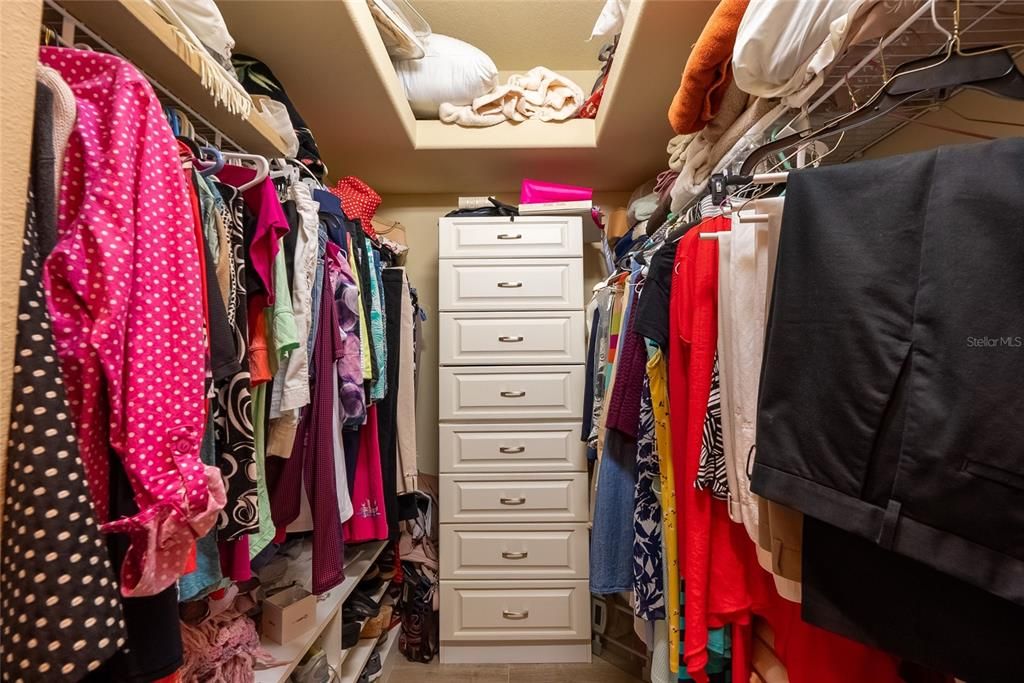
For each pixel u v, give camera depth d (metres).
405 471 1.52
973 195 0.41
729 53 0.85
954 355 0.40
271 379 0.77
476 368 1.73
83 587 0.34
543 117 1.76
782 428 0.52
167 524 0.43
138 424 0.42
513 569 1.68
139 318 0.43
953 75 0.55
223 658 0.82
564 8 1.73
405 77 1.62
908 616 0.44
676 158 1.33
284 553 1.22
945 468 0.39
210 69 0.73
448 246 1.76
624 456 1.25
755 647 0.81
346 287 1.07
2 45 0.32
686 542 0.79
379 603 1.59
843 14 0.62
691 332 0.84
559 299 1.74
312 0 1.04
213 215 0.65
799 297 0.51
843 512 0.46
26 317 0.35
